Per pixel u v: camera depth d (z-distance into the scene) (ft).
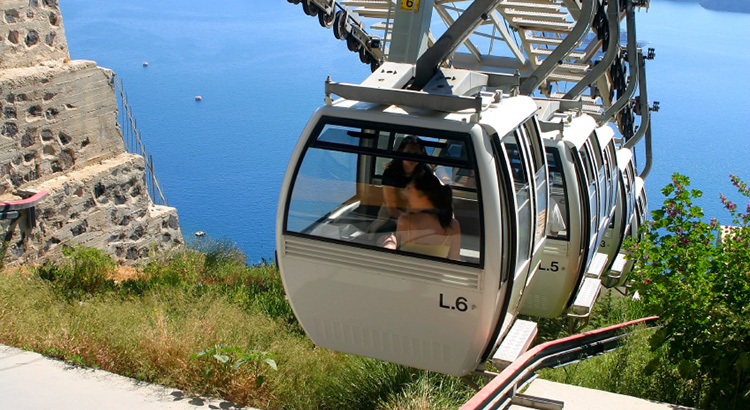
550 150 24.79
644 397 19.56
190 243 44.47
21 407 15.55
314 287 17.37
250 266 41.34
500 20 50.49
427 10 23.35
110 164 39.34
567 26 51.03
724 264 19.47
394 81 19.03
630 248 21.26
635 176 47.80
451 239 16.07
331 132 16.70
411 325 16.90
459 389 18.40
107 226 39.19
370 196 16.55
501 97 18.71
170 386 17.16
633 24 52.31
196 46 433.48
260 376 17.34
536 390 17.70
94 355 18.26
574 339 19.94
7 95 33.60
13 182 34.35
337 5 46.70
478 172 15.78
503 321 16.93
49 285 26.45
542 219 21.08
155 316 21.67
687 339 18.95
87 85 38.06
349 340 17.81
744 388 18.31
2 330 19.20
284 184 17.06
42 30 36.22
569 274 25.36
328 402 18.13
